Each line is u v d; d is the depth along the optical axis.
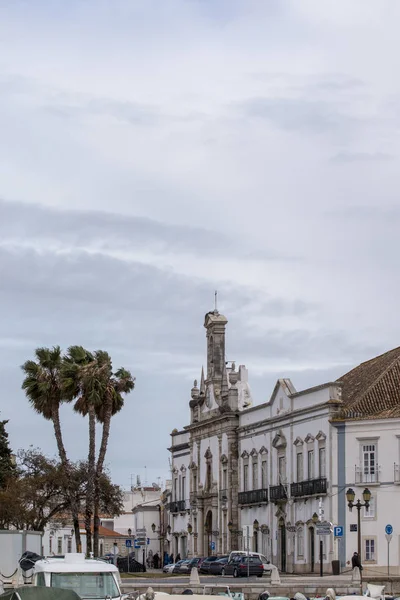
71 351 94.44
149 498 176.00
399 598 51.12
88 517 91.69
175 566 97.88
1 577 59.12
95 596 37.03
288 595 61.25
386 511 86.38
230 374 113.88
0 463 107.12
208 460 118.44
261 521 104.06
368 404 90.25
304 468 95.06
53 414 93.75
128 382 93.50
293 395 97.88
